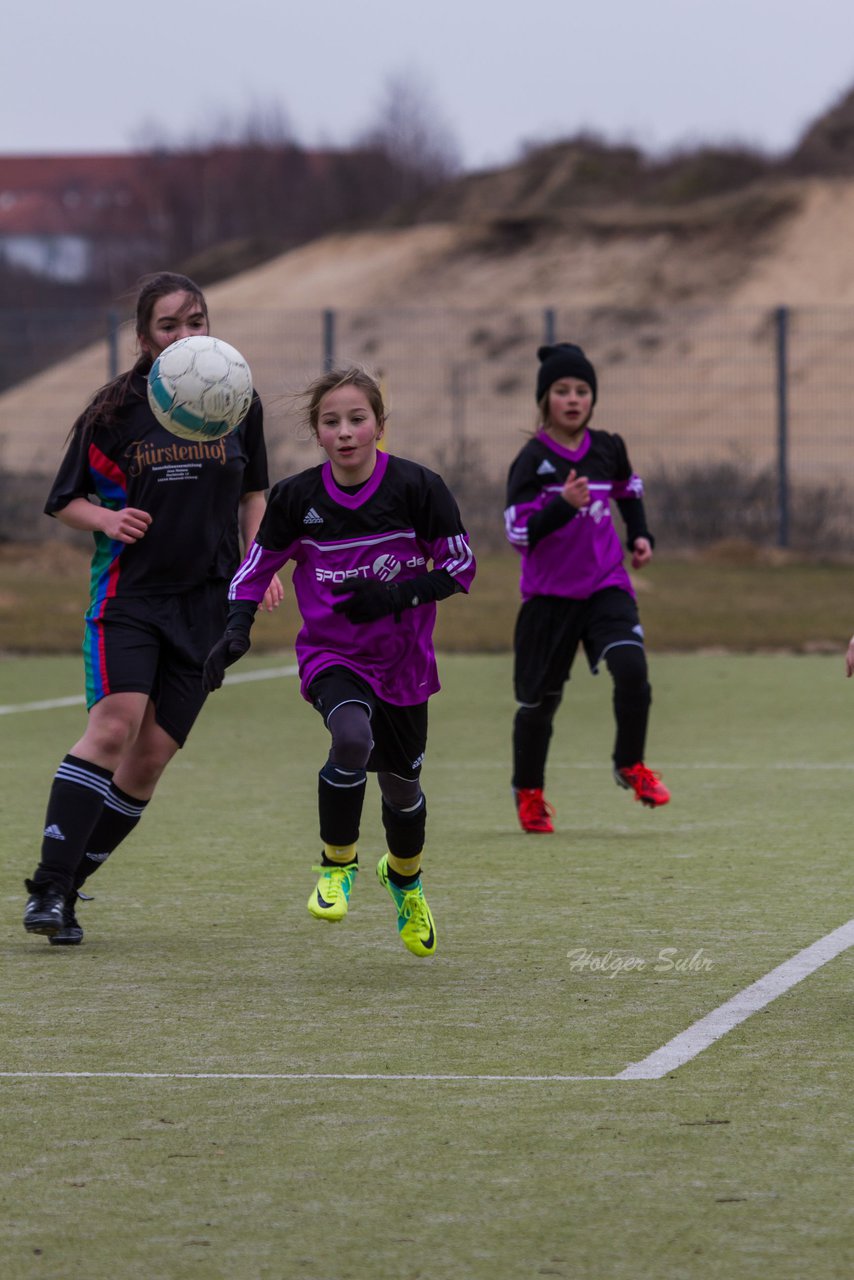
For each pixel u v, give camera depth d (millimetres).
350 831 16969
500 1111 12523
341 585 16906
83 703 39875
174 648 18297
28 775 29969
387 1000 15773
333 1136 12031
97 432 18234
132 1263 9961
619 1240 10219
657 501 81938
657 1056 13836
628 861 22516
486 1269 9852
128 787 18719
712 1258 9953
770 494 81375
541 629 24656
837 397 115750
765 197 140375
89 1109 12664
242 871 22078
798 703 39938
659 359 125625
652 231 141750
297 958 17516
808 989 15938
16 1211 10719
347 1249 10133
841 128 160875
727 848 23359
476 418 121500
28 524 82250
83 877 18812
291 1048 14219
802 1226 10383
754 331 115312
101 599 18391
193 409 17781
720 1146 11734
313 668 17312
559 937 18250
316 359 129125
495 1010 15359
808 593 63594
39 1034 14680
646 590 63469
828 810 26328
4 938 18484
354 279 149125
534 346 132125
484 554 78125
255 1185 11125
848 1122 12180
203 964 17250
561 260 142375
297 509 17312
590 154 170375
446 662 48656
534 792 24781
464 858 22812
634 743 24578
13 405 127438
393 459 17438
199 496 18234
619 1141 11852
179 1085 13227
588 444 25000
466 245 147875
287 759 32219
